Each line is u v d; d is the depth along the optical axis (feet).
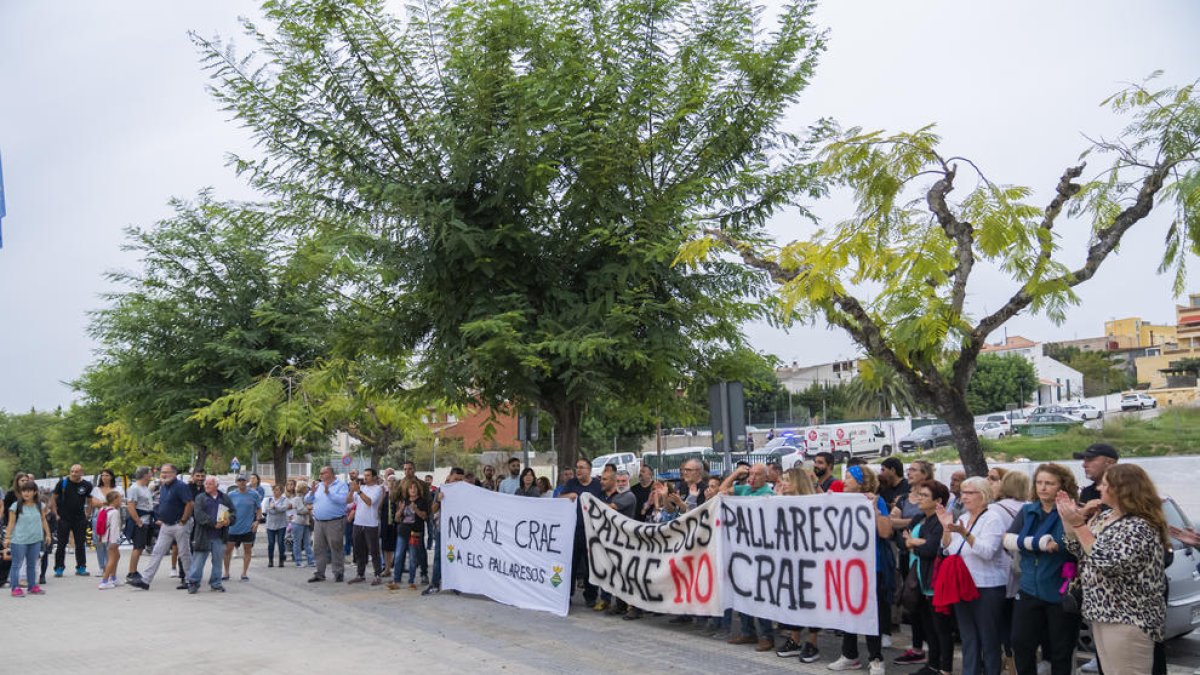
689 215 43.68
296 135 44.68
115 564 46.88
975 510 22.57
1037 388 289.12
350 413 53.01
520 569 38.73
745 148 46.39
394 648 30.12
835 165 30.30
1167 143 28.37
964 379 29.30
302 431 70.33
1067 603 19.03
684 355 43.27
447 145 41.29
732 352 47.65
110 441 128.16
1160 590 16.72
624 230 42.70
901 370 29.84
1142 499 16.88
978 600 22.27
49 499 56.59
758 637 29.73
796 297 29.73
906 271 28.78
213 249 76.69
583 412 50.90
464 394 44.52
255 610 38.68
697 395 48.60
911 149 29.40
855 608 25.52
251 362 75.82
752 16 45.78
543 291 44.34
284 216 45.83
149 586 46.34
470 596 42.06
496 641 31.14
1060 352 379.14
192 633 33.14
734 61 45.06
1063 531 19.57
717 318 44.96
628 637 31.53
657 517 35.06
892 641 30.48
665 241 42.09
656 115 44.93
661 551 32.35
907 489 29.89
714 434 35.06
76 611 38.70
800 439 170.19
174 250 76.74
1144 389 301.84
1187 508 39.65
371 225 43.24
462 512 42.47
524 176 41.39
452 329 44.16
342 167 45.09
